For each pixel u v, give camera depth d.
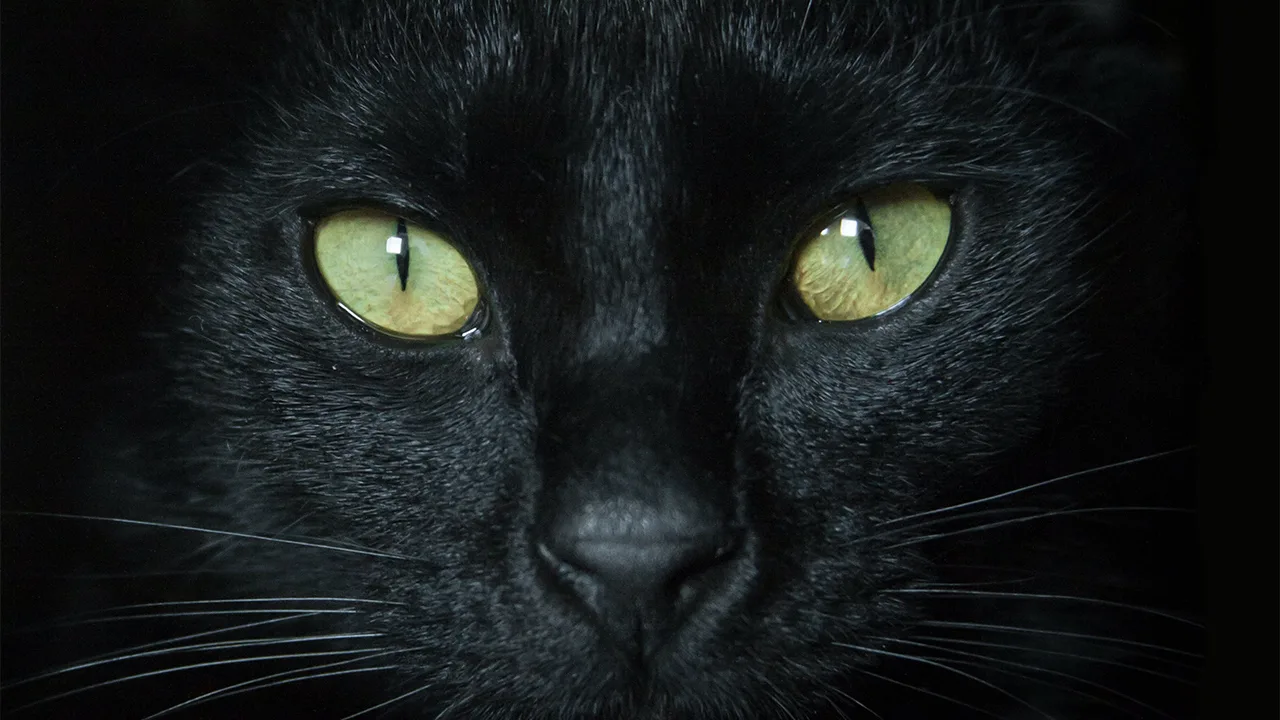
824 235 0.24
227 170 0.25
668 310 0.23
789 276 0.24
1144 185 0.25
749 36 0.23
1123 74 0.25
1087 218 0.25
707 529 0.22
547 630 0.23
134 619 0.26
